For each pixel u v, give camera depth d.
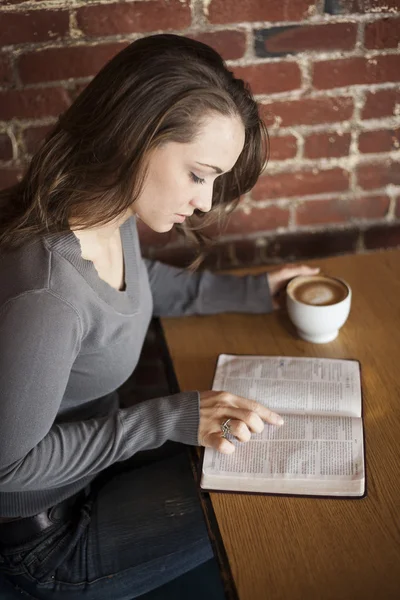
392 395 1.14
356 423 1.07
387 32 1.38
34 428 0.95
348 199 1.57
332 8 1.35
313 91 1.43
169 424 1.04
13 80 1.33
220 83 0.94
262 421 1.06
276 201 1.55
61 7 1.28
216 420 1.04
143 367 1.66
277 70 1.40
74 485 1.15
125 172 0.93
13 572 1.15
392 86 1.44
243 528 0.93
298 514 0.94
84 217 1.01
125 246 1.20
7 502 1.12
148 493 1.24
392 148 1.52
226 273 1.44
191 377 1.22
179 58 0.91
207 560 1.23
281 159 1.50
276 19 1.34
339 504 0.95
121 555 1.15
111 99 0.92
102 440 1.03
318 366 1.21
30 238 0.98
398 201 1.59
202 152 0.92
